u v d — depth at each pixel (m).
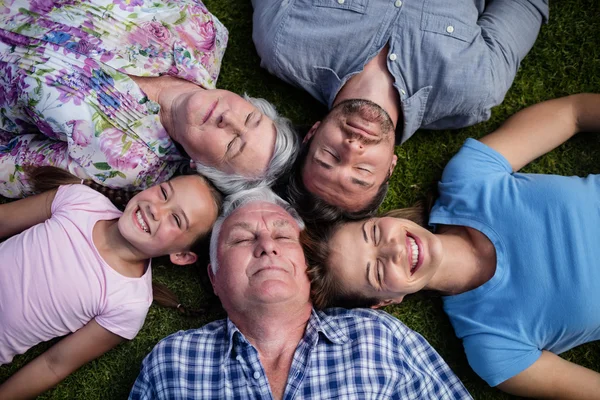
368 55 1.95
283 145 1.93
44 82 1.81
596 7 2.21
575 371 1.92
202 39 2.03
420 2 1.94
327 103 2.15
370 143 1.76
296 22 1.99
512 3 2.08
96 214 1.96
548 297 1.87
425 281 1.84
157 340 2.11
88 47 1.86
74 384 2.05
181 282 2.15
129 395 1.90
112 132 1.90
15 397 1.89
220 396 1.81
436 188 2.15
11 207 1.98
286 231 1.82
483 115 2.10
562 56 2.22
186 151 1.94
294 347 1.85
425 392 1.87
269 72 2.17
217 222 1.95
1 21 1.85
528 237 1.91
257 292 1.69
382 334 1.89
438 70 1.94
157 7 1.96
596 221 1.88
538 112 2.08
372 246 1.84
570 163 2.20
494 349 1.91
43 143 1.99
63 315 1.88
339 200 1.87
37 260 1.87
